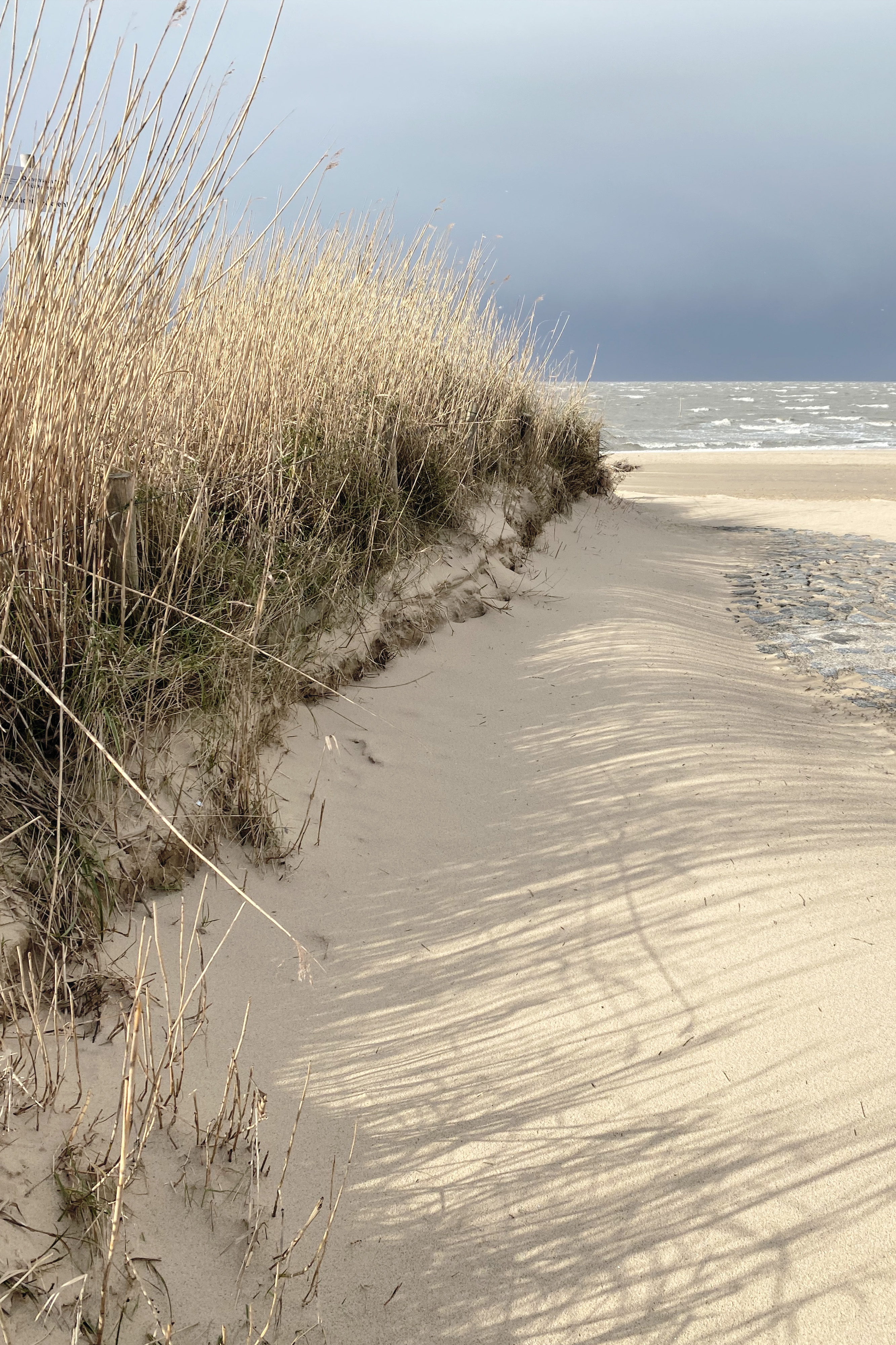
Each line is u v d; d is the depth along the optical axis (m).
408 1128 2.13
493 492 7.25
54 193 2.51
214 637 3.31
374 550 5.05
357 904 2.98
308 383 5.04
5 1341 1.36
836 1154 2.02
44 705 2.65
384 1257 1.81
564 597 6.39
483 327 7.94
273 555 3.87
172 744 3.11
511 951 2.77
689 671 5.05
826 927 2.82
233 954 2.63
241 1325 1.64
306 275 5.42
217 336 4.37
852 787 3.82
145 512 3.39
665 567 8.27
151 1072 2.08
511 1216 1.91
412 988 2.61
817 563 8.86
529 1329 1.69
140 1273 1.67
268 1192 1.90
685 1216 1.90
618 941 2.79
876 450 25.91
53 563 2.76
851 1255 1.79
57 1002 2.20
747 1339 1.65
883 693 5.14
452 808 3.61
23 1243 1.60
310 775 3.64
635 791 3.66
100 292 2.74
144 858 2.75
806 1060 2.30
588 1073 2.30
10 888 2.31
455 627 5.45
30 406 2.64
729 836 3.32
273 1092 2.18
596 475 10.66
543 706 4.56
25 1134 1.80
